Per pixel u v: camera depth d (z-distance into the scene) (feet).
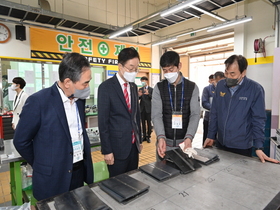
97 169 6.82
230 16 15.72
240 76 4.64
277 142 7.52
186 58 26.27
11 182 5.79
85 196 2.62
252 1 14.73
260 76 14.51
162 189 2.92
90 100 18.13
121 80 4.95
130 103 5.05
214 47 23.35
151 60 21.52
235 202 2.58
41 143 3.53
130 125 4.93
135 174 3.43
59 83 3.68
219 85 5.24
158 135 4.68
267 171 3.53
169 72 4.65
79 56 3.32
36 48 14.35
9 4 10.43
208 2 10.62
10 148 5.68
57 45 15.31
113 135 4.85
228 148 5.21
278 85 10.73
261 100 4.60
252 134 4.95
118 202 2.59
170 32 20.93
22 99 10.82
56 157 3.56
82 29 15.25
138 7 19.81
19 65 14.11
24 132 3.41
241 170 3.58
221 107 5.11
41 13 11.58
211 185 3.03
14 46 13.50
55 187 3.60
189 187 2.97
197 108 4.91
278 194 2.76
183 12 12.14
